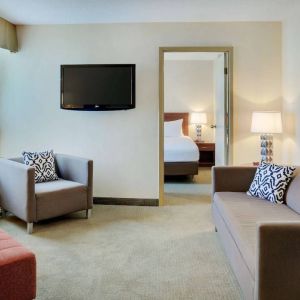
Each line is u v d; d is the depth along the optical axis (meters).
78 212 4.05
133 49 4.27
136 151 4.37
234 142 4.29
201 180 5.93
